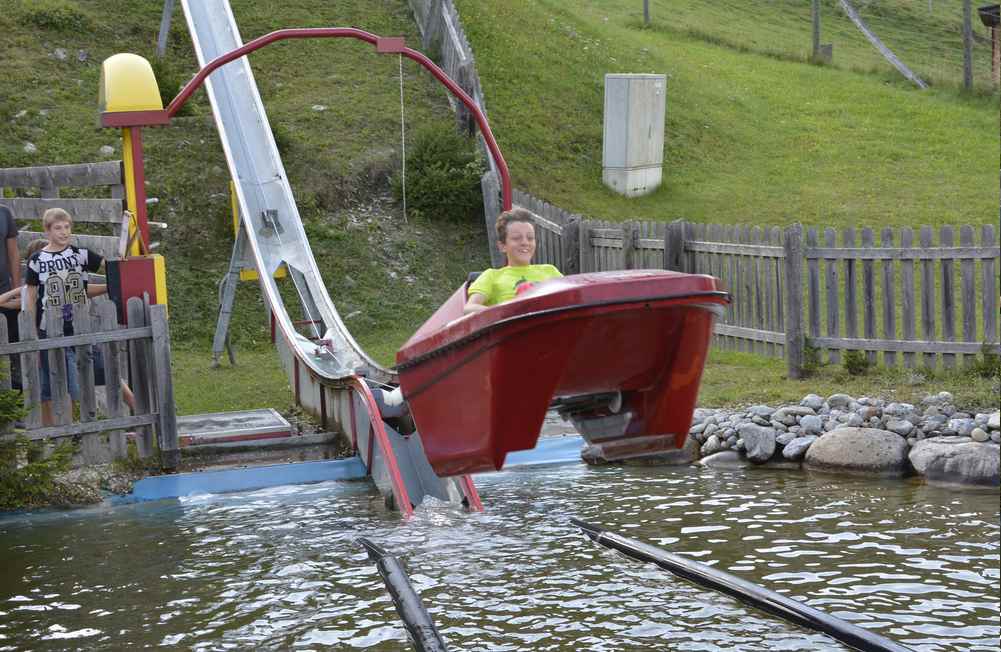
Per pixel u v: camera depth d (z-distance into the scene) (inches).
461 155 801.6
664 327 229.6
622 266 620.1
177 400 527.8
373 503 383.2
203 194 749.3
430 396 255.4
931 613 258.5
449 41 935.7
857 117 1071.0
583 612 267.1
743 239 548.7
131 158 467.8
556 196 818.8
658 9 1663.4
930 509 349.1
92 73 874.8
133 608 277.3
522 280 278.2
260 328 663.8
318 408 480.1
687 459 436.1
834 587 279.3
